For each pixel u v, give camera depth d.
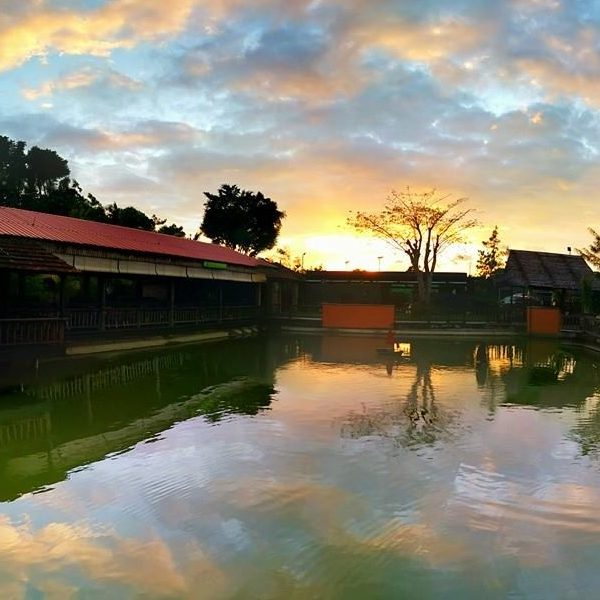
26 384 11.76
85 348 15.75
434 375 13.69
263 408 9.84
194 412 9.50
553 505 5.73
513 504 5.73
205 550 4.79
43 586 4.27
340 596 4.17
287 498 5.83
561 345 21.67
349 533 5.09
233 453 7.27
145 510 5.56
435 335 25.16
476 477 6.45
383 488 6.11
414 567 4.56
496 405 10.21
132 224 35.25
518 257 32.72
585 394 11.32
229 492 5.98
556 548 4.88
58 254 15.18
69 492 6.02
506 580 4.39
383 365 15.40
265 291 30.62
